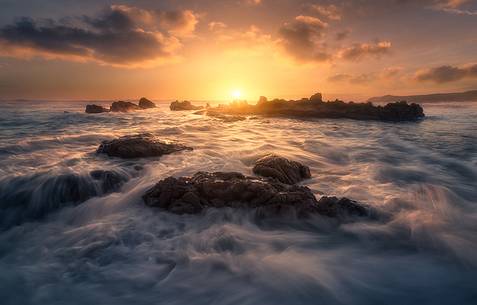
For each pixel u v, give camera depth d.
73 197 8.56
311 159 13.82
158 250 5.90
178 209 7.36
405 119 35.38
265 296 4.68
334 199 7.46
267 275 5.15
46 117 35.03
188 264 5.46
